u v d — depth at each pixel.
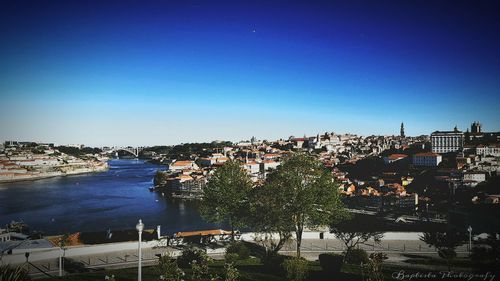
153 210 160.12
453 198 163.12
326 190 63.00
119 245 66.50
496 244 55.84
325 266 49.28
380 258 43.75
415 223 128.75
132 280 43.47
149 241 69.56
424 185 197.00
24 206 169.12
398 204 163.88
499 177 175.50
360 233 71.19
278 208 61.81
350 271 49.22
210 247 68.38
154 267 51.22
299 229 62.41
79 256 62.56
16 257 59.00
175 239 72.44
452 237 61.16
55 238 79.12
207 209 77.56
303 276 44.31
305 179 63.94
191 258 54.19
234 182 76.69
